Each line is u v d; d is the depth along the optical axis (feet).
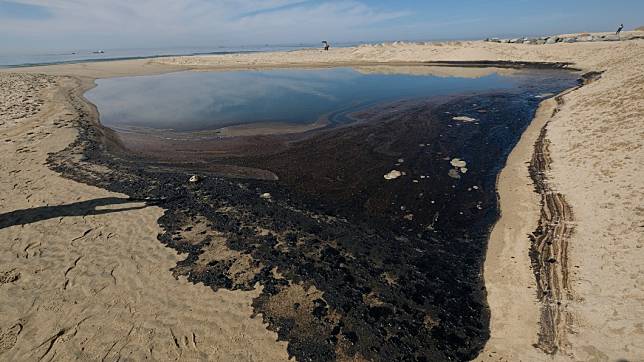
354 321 19.63
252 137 51.06
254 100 74.79
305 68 130.82
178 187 34.94
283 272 23.20
